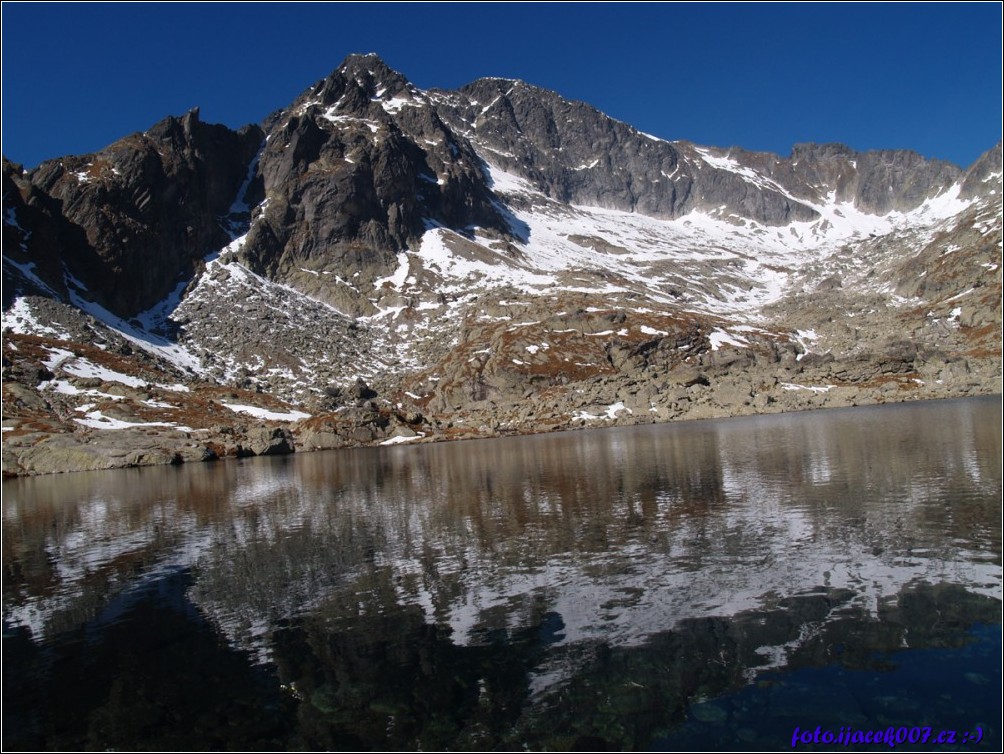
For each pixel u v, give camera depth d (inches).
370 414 5442.9
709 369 6717.5
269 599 1142.3
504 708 727.1
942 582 1000.2
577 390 6166.3
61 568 1462.8
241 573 1320.1
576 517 1626.5
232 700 781.9
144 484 3090.6
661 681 762.8
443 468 2987.2
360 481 2689.5
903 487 1692.9
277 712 749.9
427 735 685.3
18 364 5438.0
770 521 1434.5
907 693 703.7
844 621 886.4
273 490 2564.0
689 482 2030.0
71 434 4505.4
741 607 956.0
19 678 879.1
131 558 1518.2
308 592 1165.1
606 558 1238.3
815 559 1147.3
